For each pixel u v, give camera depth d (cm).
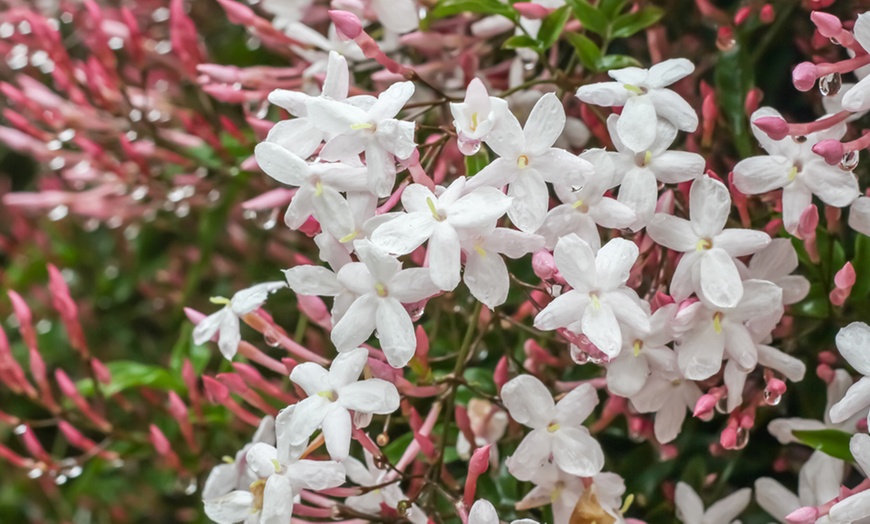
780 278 20
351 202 20
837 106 21
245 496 21
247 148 30
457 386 23
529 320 25
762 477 24
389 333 19
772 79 26
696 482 24
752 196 22
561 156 19
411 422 22
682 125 20
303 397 23
